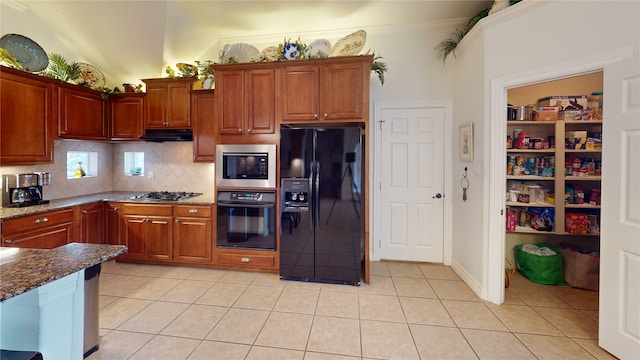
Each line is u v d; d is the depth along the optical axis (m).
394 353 1.90
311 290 2.80
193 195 3.73
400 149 3.56
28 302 1.31
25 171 3.11
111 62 3.69
